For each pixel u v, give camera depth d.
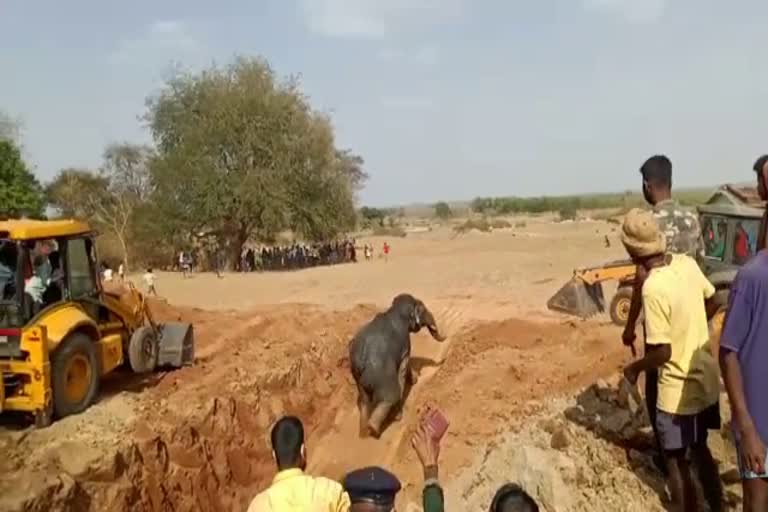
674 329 5.54
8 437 10.95
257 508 4.65
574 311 18.28
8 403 11.34
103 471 10.53
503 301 21.66
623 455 7.31
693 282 5.63
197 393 13.82
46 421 11.45
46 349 11.38
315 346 17.72
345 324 20.00
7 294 11.45
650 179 6.60
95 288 13.20
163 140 50.12
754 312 4.32
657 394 5.96
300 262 49.31
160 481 11.56
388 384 14.44
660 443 5.91
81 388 12.25
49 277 12.12
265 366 15.77
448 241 58.47
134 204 58.56
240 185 45.75
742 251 11.77
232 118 46.78
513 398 12.36
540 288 24.27
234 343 17.70
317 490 4.67
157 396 13.45
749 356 4.35
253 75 48.97
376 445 14.02
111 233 57.41
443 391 14.43
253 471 13.77
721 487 5.99
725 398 7.48
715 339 8.95
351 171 52.88
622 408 8.05
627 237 5.75
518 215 123.19
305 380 16.23
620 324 15.77
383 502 4.37
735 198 12.20
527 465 7.87
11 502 9.05
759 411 4.35
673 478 5.83
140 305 14.58
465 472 10.56
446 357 16.91
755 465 4.35
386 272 33.06
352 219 51.94
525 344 15.58
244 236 48.56
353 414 15.73
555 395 11.62
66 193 60.12
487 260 35.72
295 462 4.83
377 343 14.76
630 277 16.84
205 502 12.35
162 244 50.00
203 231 49.16
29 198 43.72
